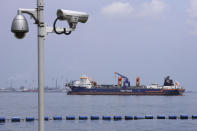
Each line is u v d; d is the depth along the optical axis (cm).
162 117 7562
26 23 983
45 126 5997
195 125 6203
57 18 1038
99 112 10762
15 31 981
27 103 17962
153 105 16088
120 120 7206
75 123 6556
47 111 11156
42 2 981
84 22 1085
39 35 984
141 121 6988
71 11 1052
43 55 984
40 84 971
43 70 980
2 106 14512
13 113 10038
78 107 13912
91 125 6172
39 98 969
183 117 7644
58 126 6006
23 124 6412
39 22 980
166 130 5419
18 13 980
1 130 5434
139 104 17088
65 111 11181
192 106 15338
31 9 981
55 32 1032
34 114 9606
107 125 6194
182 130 5469
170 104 17488
